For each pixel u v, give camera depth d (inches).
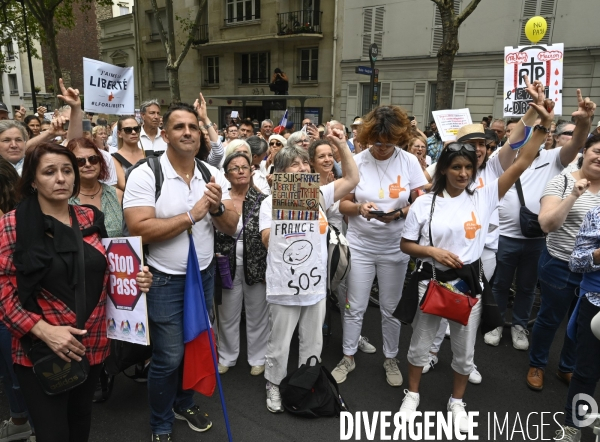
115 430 112.9
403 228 121.9
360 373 142.6
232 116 500.7
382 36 658.2
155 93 1043.3
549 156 149.8
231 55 863.1
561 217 113.3
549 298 126.9
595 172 114.0
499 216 156.7
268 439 110.7
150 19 1014.4
